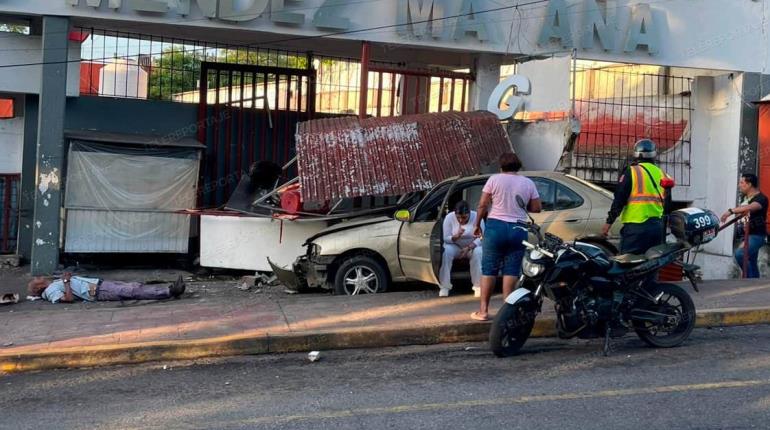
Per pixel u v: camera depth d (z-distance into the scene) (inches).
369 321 309.0
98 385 251.6
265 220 463.2
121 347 279.9
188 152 516.4
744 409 208.1
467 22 500.4
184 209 516.4
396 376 251.6
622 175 301.6
